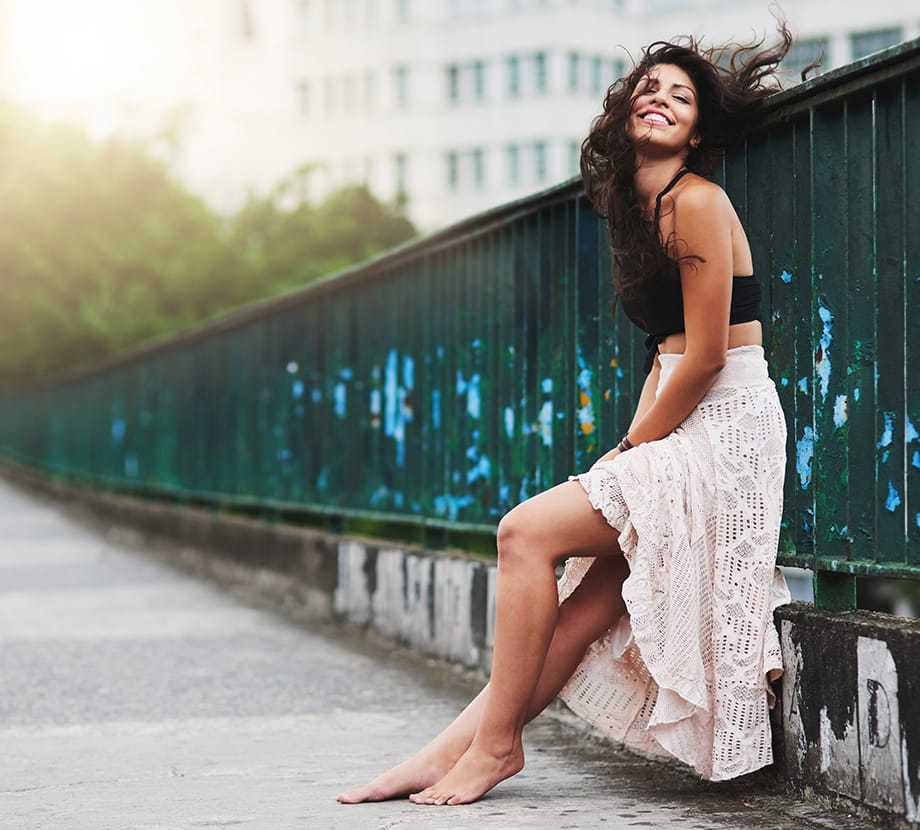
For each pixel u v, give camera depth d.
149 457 15.97
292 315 10.10
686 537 3.98
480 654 6.59
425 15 66.94
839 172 4.18
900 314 3.93
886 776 3.65
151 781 4.62
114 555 14.21
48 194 43.00
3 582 11.54
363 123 68.94
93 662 7.35
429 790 4.14
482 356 6.79
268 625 8.77
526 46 64.00
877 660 3.68
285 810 4.11
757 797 4.12
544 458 6.12
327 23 69.69
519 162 64.75
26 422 31.77
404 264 7.85
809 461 4.33
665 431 4.09
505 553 4.09
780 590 4.16
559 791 4.29
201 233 41.00
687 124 4.13
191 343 13.52
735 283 4.08
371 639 8.09
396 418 7.99
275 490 10.57
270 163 70.31
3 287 42.97
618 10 62.06
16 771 4.84
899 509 3.94
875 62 3.89
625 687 4.26
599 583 4.25
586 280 5.73
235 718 5.83
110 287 40.09
